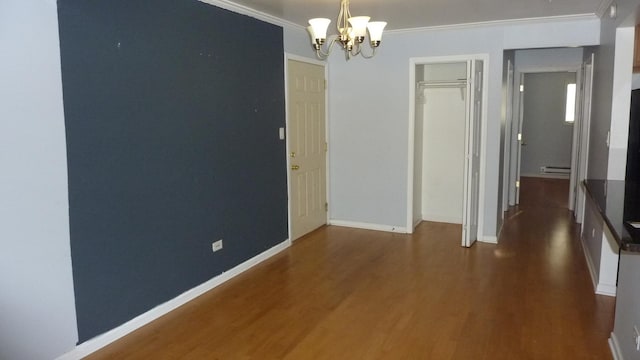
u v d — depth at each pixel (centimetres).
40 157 258
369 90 561
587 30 463
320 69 557
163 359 284
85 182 282
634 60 358
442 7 416
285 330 319
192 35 358
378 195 575
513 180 711
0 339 246
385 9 422
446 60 519
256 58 438
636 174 364
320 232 567
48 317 268
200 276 381
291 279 414
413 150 555
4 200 243
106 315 301
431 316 338
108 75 292
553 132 968
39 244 261
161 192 338
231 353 290
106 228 297
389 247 506
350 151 582
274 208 480
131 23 306
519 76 683
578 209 614
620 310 276
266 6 410
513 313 341
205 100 375
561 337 305
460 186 602
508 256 472
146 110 321
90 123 283
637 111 355
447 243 520
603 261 371
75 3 270
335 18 457
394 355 285
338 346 297
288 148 498
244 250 435
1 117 239
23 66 247
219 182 397
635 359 240
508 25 487
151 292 334
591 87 522
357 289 389
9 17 239
